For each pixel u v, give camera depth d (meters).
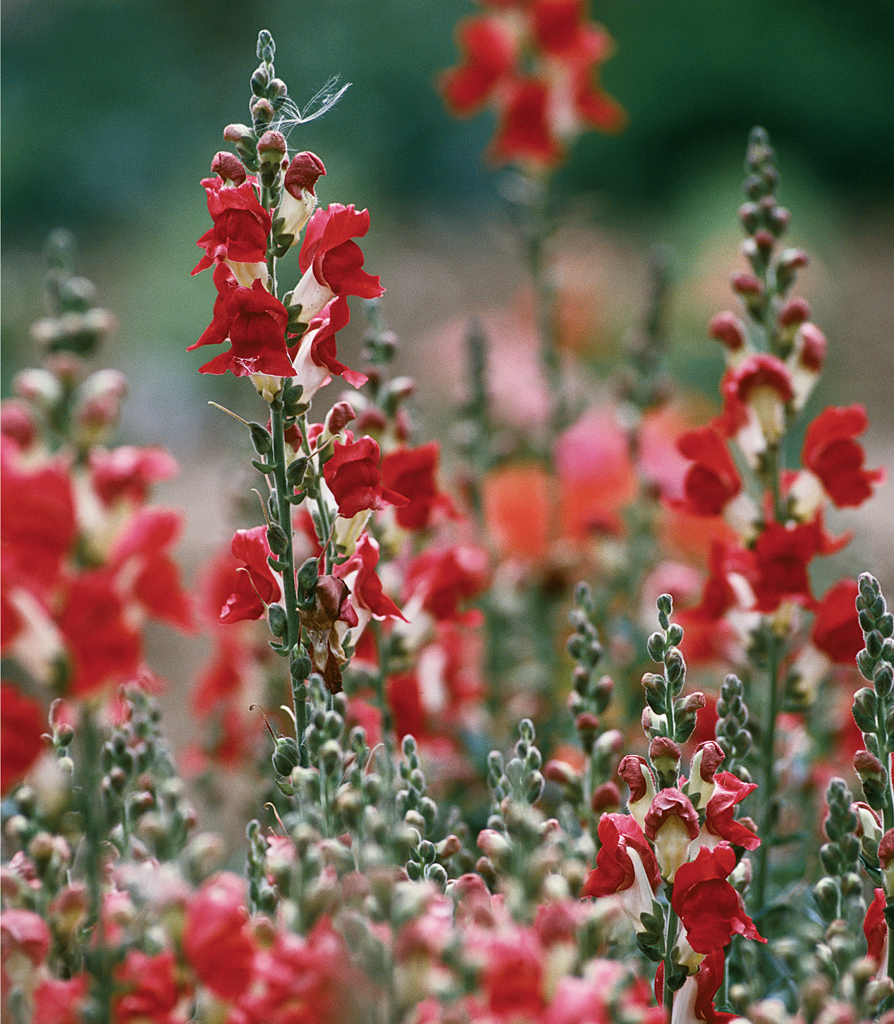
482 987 1.40
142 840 1.61
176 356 6.63
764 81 10.02
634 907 1.52
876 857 1.53
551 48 2.57
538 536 2.43
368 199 8.80
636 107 10.09
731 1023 1.49
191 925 1.43
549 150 2.61
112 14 11.12
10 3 11.48
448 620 1.76
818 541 1.71
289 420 1.55
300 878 1.43
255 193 1.53
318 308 1.55
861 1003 1.47
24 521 1.40
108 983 1.43
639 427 2.37
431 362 5.76
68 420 1.40
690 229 7.61
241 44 10.88
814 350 1.71
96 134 10.27
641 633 2.23
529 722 1.55
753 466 1.72
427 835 1.56
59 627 1.40
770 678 1.72
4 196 9.91
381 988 1.41
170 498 5.16
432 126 10.34
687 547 2.53
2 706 1.45
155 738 1.63
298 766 1.53
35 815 1.52
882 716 1.54
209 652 3.84
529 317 5.04
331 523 1.59
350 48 10.48
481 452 2.22
